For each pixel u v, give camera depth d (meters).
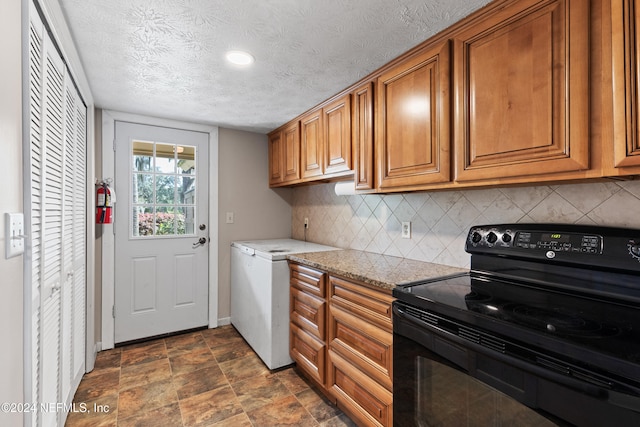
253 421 1.72
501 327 0.91
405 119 1.59
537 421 0.83
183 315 2.92
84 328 2.15
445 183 1.41
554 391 0.79
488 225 1.51
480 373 0.96
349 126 2.04
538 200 1.41
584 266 1.16
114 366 2.30
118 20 1.34
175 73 1.86
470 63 1.30
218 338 2.81
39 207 1.16
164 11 1.28
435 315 1.11
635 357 0.69
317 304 1.91
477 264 1.53
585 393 0.74
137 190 2.71
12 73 0.89
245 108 2.48
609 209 1.21
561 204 1.34
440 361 1.09
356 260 1.99
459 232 1.73
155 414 1.77
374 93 1.83
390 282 1.40
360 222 2.45
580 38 0.97
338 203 2.69
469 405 1.01
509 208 1.51
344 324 1.70
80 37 1.47
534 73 1.09
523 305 1.07
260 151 3.29
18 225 0.92
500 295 1.20
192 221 2.96
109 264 2.57
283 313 2.26
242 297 2.80
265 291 2.29
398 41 1.50
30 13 1.03
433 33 1.43
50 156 1.33
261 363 2.37
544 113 1.06
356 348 1.61
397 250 2.12
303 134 2.61
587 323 0.90
